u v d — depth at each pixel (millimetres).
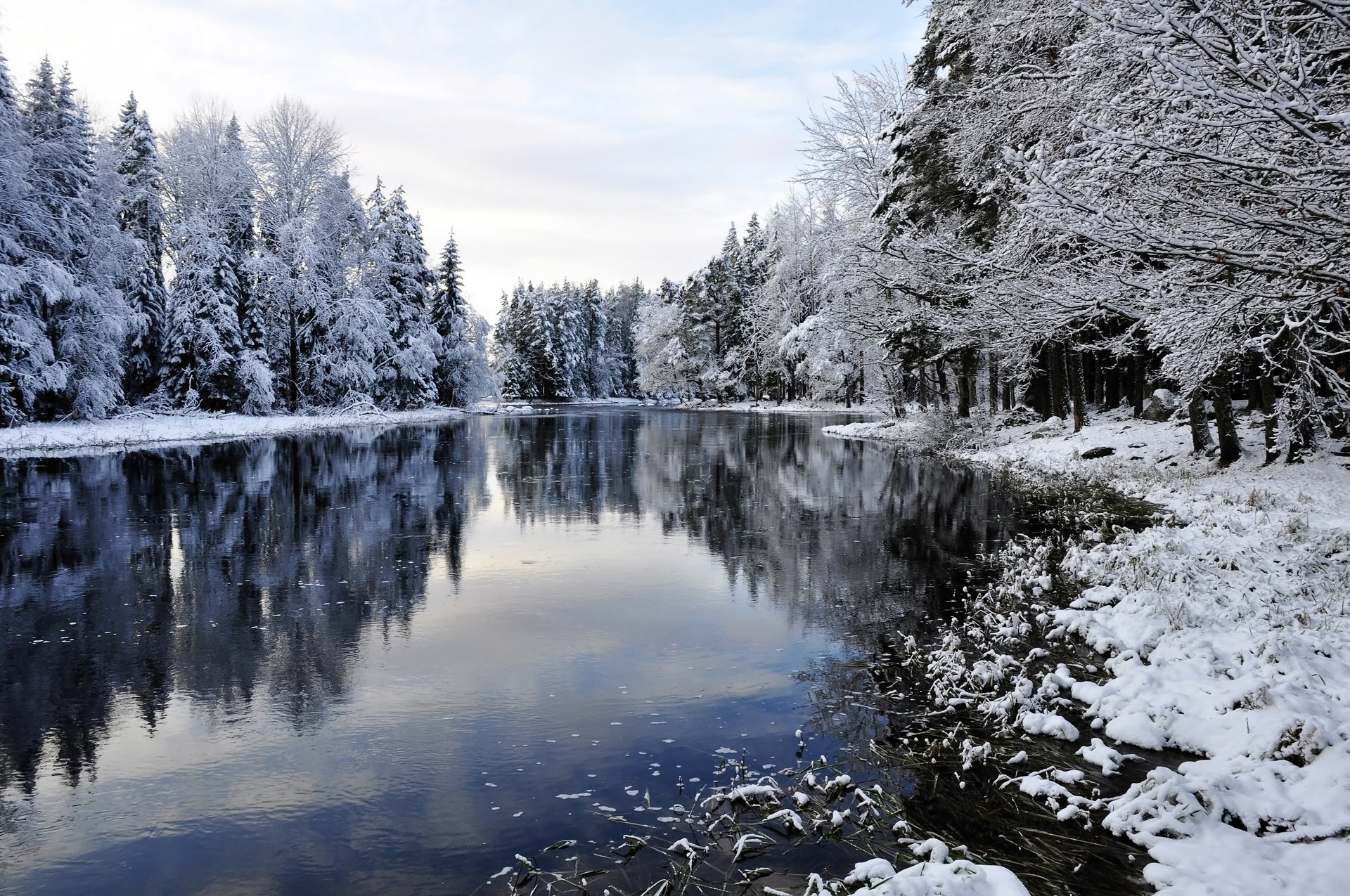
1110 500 15727
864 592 9484
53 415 33844
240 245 46594
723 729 5734
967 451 27516
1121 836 4285
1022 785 4824
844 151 35031
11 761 5270
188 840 4340
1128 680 6219
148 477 20125
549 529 13727
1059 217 5191
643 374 89500
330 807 4668
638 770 5109
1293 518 11141
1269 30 4879
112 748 5453
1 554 11438
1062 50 7605
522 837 4348
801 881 3914
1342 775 4383
